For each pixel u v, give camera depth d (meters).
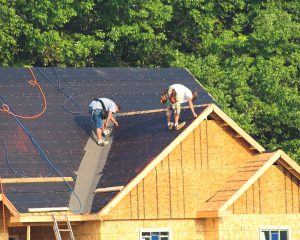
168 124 126.81
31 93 137.25
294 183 126.94
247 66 167.88
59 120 134.12
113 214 121.31
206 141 126.25
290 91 168.50
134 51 174.88
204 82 165.00
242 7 176.75
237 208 124.44
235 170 127.31
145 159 124.44
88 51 165.75
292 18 179.38
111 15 170.12
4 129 130.88
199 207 125.06
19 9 165.25
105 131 132.62
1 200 120.75
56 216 120.06
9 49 165.88
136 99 139.50
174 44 175.88
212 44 172.00
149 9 168.62
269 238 125.44
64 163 128.25
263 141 170.00
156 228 123.31
